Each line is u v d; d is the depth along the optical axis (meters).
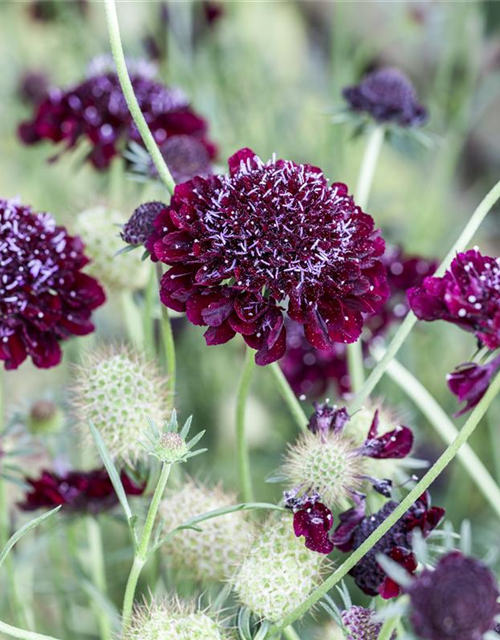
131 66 0.48
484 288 0.32
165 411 0.36
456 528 0.50
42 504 0.39
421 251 0.61
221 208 0.33
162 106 0.46
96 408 0.36
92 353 0.37
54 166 0.66
